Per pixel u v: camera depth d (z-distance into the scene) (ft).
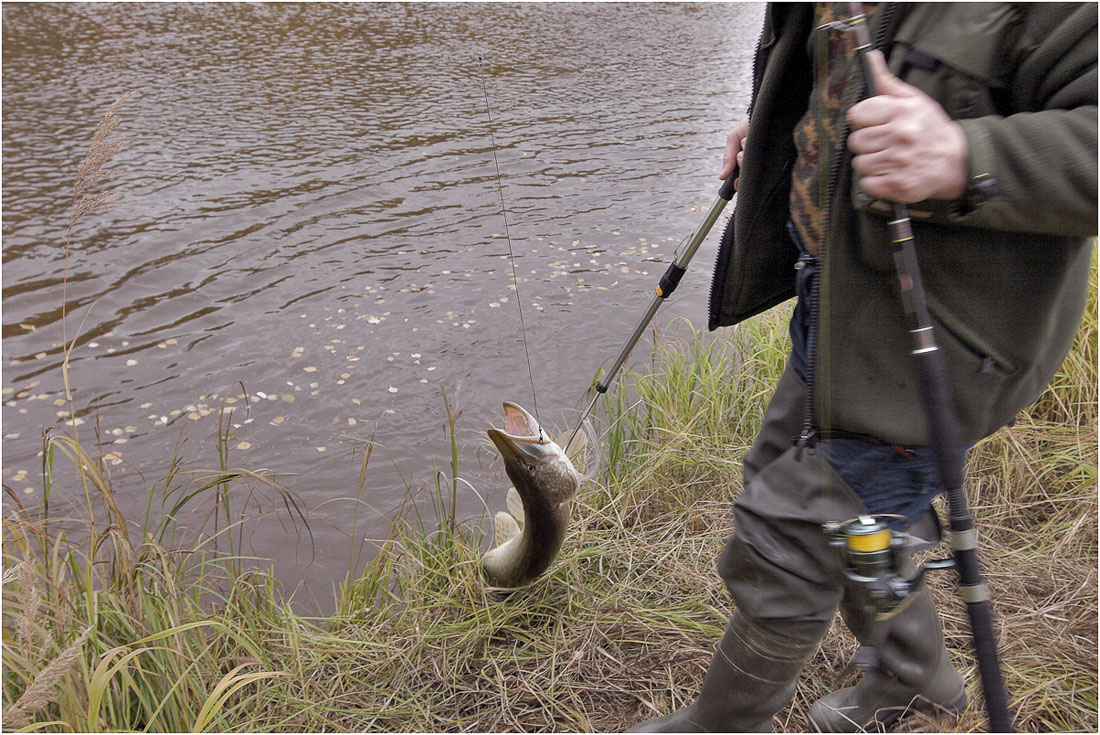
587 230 20.98
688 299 17.52
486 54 37.68
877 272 4.71
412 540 9.96
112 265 18.89
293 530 11.55
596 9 49.06
